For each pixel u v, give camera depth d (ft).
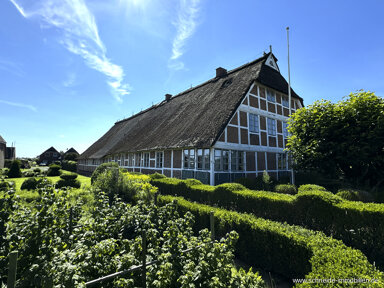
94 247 8.38
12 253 6.02
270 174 48.98
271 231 13.23
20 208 10.09
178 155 44.91
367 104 29.60
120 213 13.12
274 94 53.31
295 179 45.29
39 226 8.89
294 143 36.55
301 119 35.88
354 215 13.94
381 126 27.48
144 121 81.56
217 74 63.41
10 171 81.61
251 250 14.43
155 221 12.64
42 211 9.24
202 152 38.68
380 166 29.73
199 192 25.67
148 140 57.88
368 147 27.32
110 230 11.66
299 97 60.08
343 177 34.17
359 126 29.30
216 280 7.29
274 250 13.02
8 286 5.86
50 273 6.84
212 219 10.96
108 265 8.38
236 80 50.70
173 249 9.25
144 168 57.57
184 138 42.55
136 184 28.02
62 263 7.34
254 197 19.81
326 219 15.37
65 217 11.29
